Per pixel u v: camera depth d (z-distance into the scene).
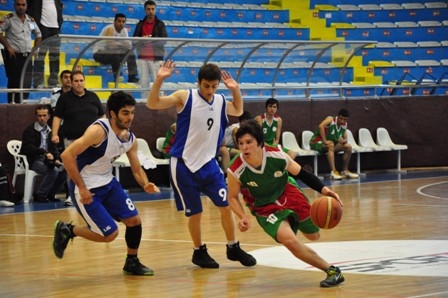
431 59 28.62
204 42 19.72
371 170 23.06
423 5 29.47
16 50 18.03
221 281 8.39
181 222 13.48
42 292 8.09
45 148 16.70
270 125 20.14
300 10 28.34
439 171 22.78
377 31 28.77
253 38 27.05
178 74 19.66
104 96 18.72
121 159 18.55
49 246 11.19
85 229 8.85
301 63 21.55
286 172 8.11
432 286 7.68
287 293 7.66
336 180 20.67
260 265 9.27
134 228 8.85
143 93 19.53
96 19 24.23
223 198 9.14
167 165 19.47
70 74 16.09
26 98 18.06
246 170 8.05
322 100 22.08
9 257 10.36
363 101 22.81
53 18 19.38
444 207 14.71
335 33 28.23
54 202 16.81
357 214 13.84
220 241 11.15
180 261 9.74
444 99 23.59
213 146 9.23
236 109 9.38
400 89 24.86
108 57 18.48
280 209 8.19
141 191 18.81
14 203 16.48
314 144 21.27
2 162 17.25
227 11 27.23
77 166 8.53
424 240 10.74
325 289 7.76
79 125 14.35
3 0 22.41
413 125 23.41
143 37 18.84
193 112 9.06
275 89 21.34
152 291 7.97
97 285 8.38
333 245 10.48
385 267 8.78
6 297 7.90
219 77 9.05
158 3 25.98
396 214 13.76
